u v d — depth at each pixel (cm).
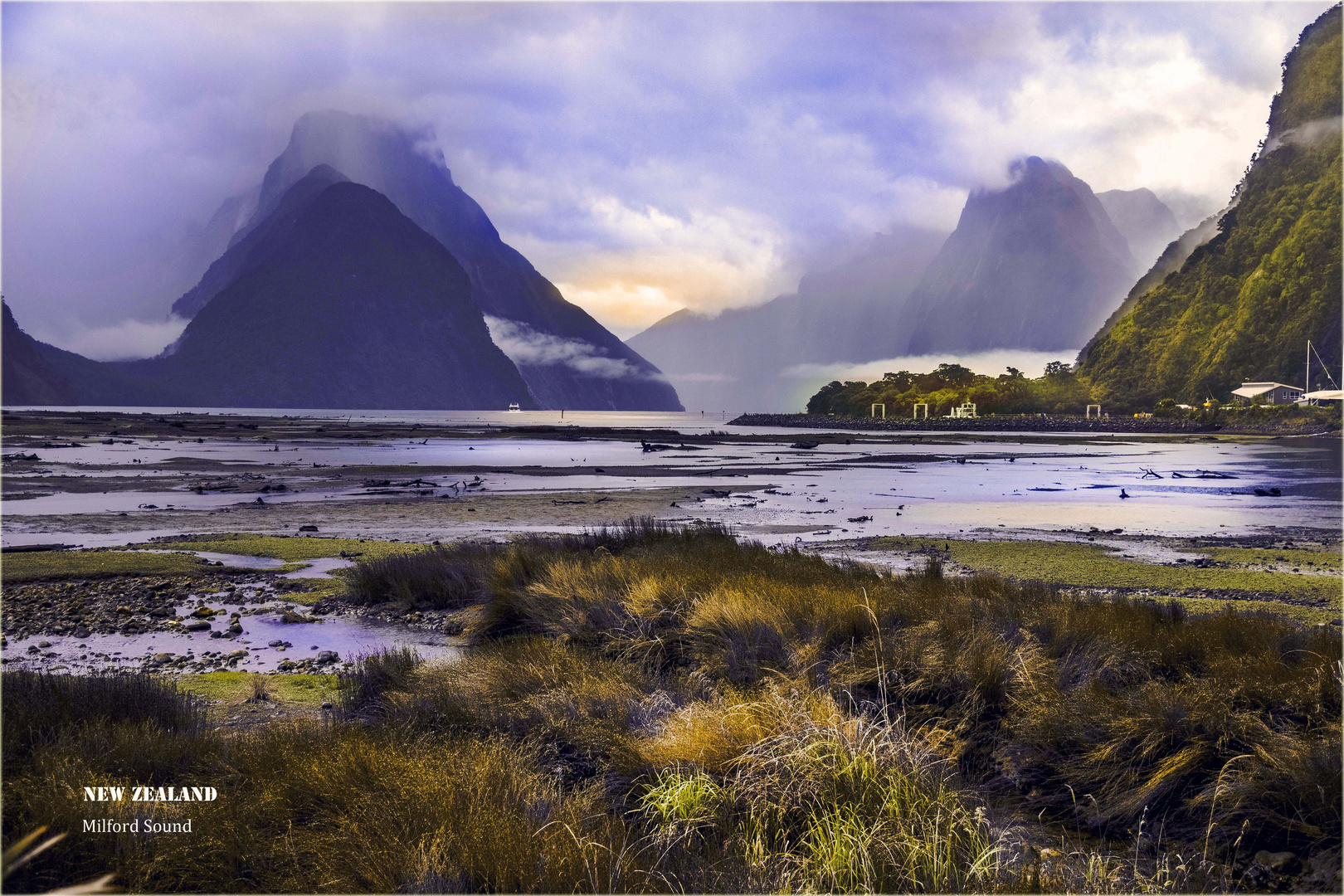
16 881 362
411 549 1554
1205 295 18562
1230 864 410
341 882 355
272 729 527
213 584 1226
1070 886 364
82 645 881
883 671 630
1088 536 1758
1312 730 497
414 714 570
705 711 535
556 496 2641
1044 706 557
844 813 416
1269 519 2097
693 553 1173
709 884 361
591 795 450
